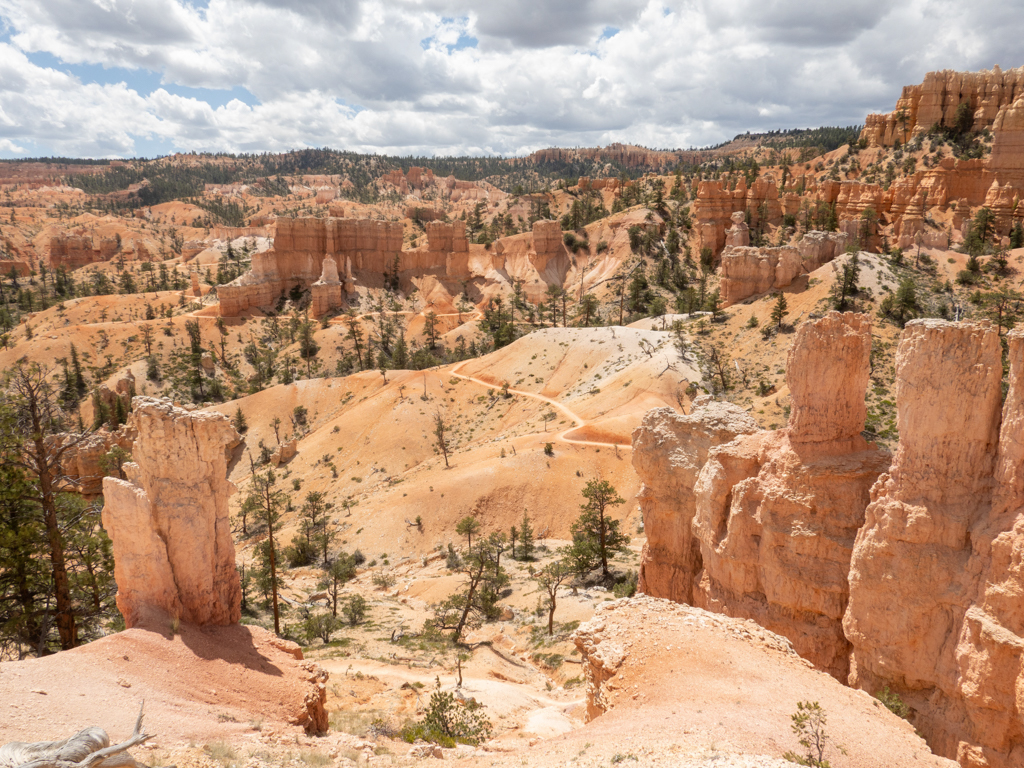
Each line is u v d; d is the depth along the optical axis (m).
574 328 142.25
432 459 112.56
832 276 111.12
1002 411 19.69
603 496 65.12
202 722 18.08
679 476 32.62
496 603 58.75
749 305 119.38
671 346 113.56
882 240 157.62
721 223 197.12
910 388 20.80
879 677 21.14
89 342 181.12
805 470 24.92
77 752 11.58
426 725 25.88
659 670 20.17
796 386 25.73
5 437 29.28
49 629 32.25
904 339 21.14
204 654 21.91
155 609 22.75
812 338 25.08
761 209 188.38
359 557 84.19
